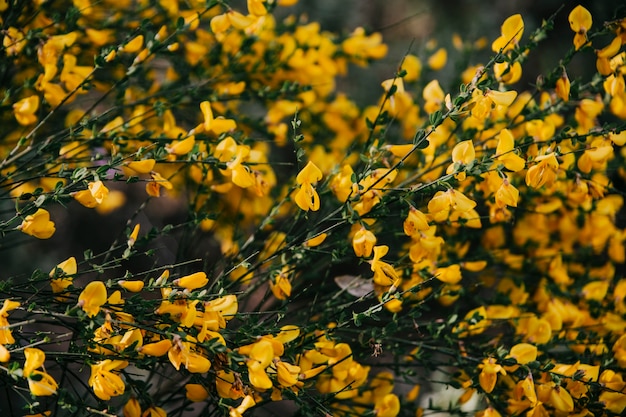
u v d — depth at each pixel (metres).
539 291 0.92
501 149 0.76
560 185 0.90
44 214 0.76
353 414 0.83
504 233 0.96
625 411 0.80
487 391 0.78
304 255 0.81
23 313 0.85
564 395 0.78
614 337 0.87
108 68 0.94
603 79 0.83
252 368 0.72
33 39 0.86
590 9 0.98
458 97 0.75
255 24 0.92
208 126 0.80
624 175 0.94
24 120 0.85
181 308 0.75
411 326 0.85
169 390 0.90
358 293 0.85
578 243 0.98
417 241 0.80
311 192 0.76
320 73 0.97
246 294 0.87
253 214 0.98
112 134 0.84
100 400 0.76
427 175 0.87
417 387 0.89
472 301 0.92
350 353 0.80
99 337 0.74
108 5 0.98
